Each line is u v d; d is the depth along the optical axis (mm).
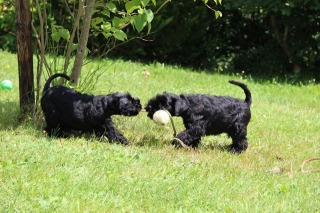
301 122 11508
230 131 8906
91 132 8633
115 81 13758
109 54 19266
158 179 6793
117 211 5715
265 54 19469
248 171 7762
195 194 6426
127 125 9617
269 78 18297
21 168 6668
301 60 18734
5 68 14531
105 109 8422
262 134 10258
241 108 8906
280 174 7898
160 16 18094
